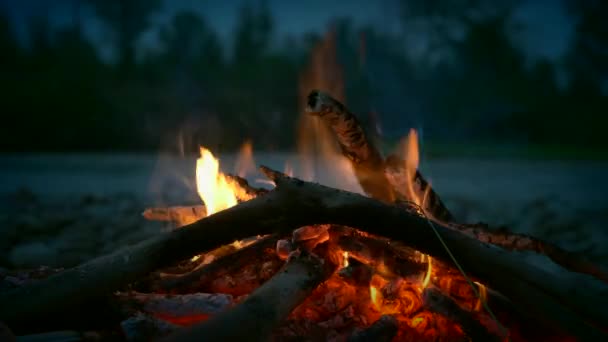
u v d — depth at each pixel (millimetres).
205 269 2330
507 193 10539
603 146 32500
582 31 37312
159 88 28469
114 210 6891
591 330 2057
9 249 4387
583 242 5336
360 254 2279
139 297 2191
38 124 24641
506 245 2604
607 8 36594
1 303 2031
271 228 2223
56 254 4191
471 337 2145
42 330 2051
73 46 30047
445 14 37781
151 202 7578
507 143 33656
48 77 26672
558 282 2125
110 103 25781
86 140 25109
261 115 26609
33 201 7945
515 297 2127
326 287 2314
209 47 33938
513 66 37219
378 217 2186
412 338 2250
